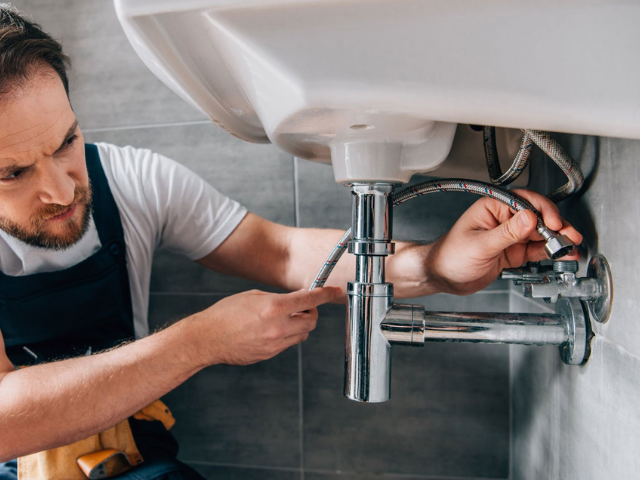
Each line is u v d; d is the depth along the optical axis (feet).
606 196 1.78
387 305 1.95
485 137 2.25
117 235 3.20
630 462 1.56
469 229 2.27
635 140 1.53
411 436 3.57
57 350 3.07
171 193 3.29
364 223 1.90
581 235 1.91
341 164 1.83
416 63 1.13
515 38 1.09
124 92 3.76
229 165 3.68
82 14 3.74
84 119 3.83
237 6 1.09
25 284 2.95
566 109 1.15
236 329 2.22
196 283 3.78
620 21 1.05
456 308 3.44
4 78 2.04
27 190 2.38
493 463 3.48
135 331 3.40
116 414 2.17
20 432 2.06
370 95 1.17
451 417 3.51
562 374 2.30
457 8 1.06
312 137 1.82
